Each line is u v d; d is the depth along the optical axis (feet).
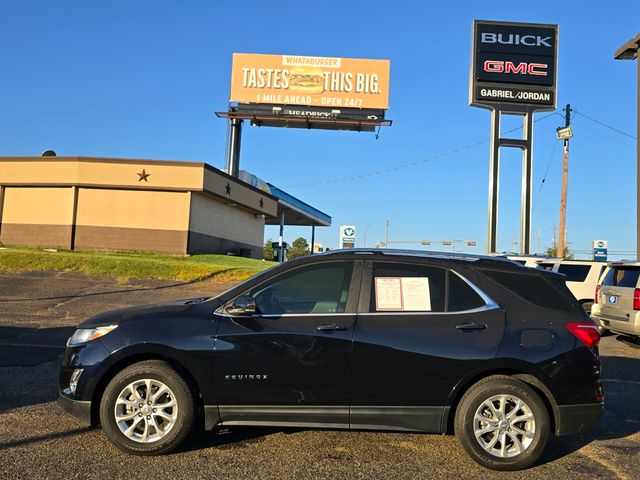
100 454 15.34
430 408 15.35
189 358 15.38
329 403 15.40
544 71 95.50
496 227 93.50
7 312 42.96
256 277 16.67
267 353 15.40
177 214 85.20
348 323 15.64
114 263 63.82
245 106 118.11
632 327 36.27
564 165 95.55
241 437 17.10
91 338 15.88
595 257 103.81
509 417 15.26
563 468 15.42
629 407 22.25
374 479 14.25
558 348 15.47
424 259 16.53
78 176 83.41
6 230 85.25
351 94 118.21
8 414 18.60
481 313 15.81
